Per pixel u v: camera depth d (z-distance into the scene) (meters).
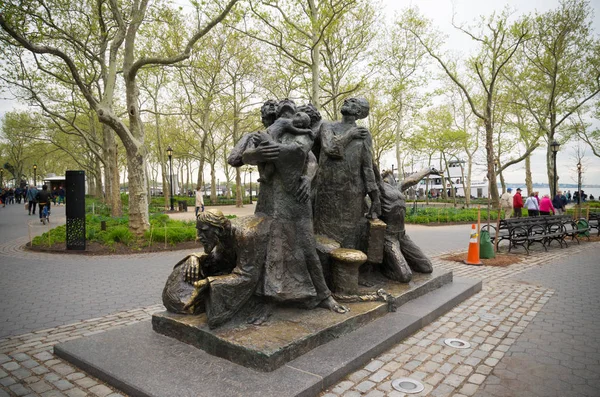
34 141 37.28
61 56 10.48
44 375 3.19
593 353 3.73
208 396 2.56
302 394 2.63
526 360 3.56
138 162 11.38
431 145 30.98
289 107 4.11
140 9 11.08
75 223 10.45
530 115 23.59
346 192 4.58
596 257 9.74
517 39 16.78
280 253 3.64
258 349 2.95
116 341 3.53
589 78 19.47
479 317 4.73
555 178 19.44
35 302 5.61
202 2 10.73
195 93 24.00
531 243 12.16
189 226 13.50
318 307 3.91
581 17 17.95
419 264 5.56
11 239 13.02
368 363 3.34
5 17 9.09
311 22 13.03
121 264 8.64
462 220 19.84
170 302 3.78
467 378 3.18
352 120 4.73
